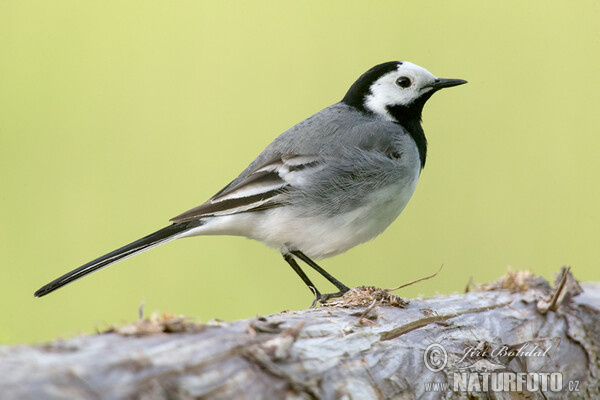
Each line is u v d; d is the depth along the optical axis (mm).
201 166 14109
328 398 4594
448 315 6137
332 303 6172
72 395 3631
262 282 12398
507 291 7012
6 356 3809
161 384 3902
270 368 4379
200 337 4355
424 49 15023
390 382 5125
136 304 12234
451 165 13852
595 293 7145
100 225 13078
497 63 14898
